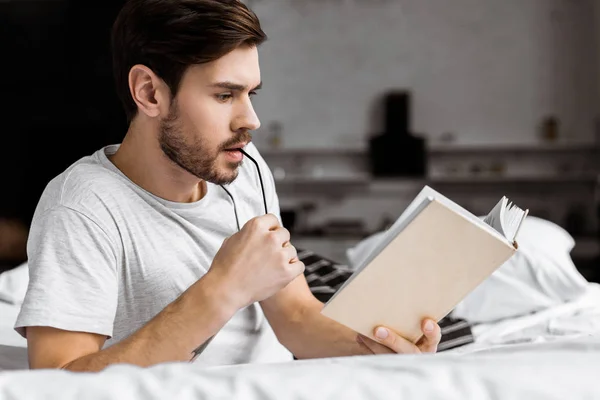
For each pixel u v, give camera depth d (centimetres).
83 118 510
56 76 511
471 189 575
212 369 71
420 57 577
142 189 123
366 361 71
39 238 113
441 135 576
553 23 564
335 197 589
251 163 149
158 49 111
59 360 105
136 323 123
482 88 571
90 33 507
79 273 110
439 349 178
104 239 115
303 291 146
